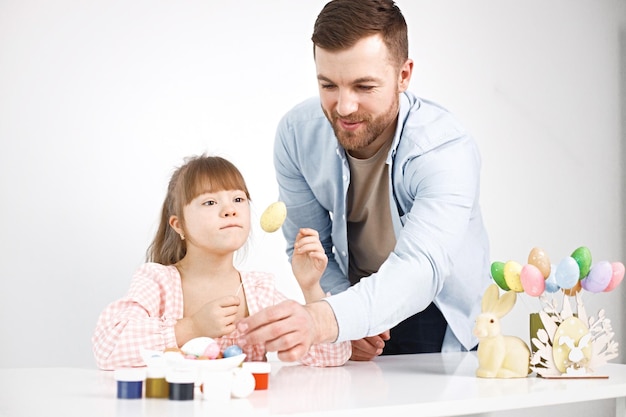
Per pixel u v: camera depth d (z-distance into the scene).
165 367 0.96
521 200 2.67
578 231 2.81
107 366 1.21
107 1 1.96
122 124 1.97
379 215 1.74
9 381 1.10
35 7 1.88
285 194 1.89
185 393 0.93
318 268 1.42
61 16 1.91
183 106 2.05
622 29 2.96
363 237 1.81
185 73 2.06
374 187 1.70
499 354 1.23
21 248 1.85
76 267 1.92
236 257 2.10
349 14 1.42
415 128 1.60
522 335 2.58
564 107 2.79
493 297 1.27
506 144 2.64
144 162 2.00
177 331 1.23
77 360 1.92
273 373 1.27
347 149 1.62
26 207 1.85
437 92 2.47
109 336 1.22
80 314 1.92
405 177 1.60
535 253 1.28
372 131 1.51
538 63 2.73
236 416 0.84
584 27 2.87
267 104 2.18
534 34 2.73
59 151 1.90
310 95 2.27
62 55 1.90
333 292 1.78
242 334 1.35
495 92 2.62
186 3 2.06
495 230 2.60
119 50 1.98
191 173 1.38
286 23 2.22
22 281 1.85
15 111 1.85
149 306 1.29
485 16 2.60
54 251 1.89
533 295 1.25
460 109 2.53
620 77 2.96
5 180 1.83
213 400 0.94
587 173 2.85
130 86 1.99
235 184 1.38
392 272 1.34
